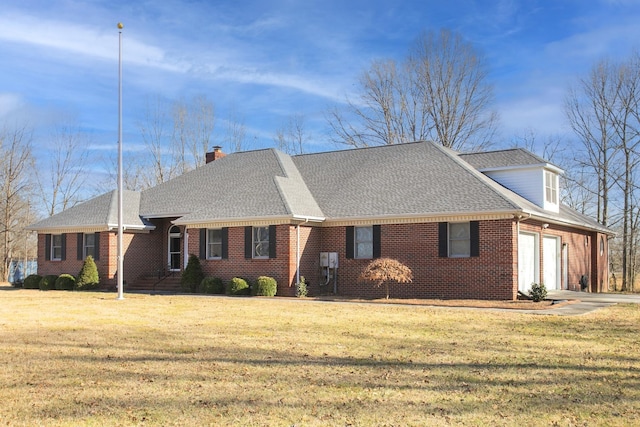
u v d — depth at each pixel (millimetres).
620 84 41031
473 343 12109
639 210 41500
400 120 51531
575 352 11109
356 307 19750
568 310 18828
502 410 7309
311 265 26109
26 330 13945
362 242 25734
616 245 46812
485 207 22422
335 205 26906
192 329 14117
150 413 7172
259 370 9492
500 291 22172
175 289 28750
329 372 9367
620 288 43125
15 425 6715
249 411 7254
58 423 6789
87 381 8742
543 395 8008
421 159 27984
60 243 32531
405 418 6977
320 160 32031
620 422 6828
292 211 24609
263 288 24484
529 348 11531
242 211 26250
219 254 27250
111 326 14688
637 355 10805
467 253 23156
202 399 7781
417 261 23969
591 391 8211
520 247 24047
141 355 10742
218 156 36844
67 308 19344
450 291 23203
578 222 28859
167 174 55781
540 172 26484
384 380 8844
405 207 24516
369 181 27828
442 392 8164
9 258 48094
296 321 15688
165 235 31766
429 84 50375
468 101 50062
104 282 30047
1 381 8734
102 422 6832
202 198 30500
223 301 22156
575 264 30547
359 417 7020
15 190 48469
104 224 29625
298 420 6906
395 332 13625
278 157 31859
